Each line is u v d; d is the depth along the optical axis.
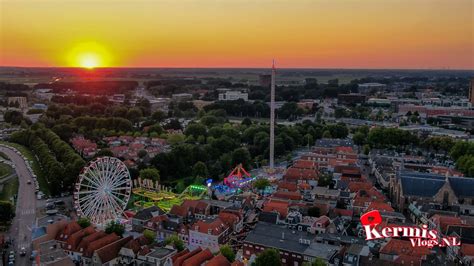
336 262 181.75
